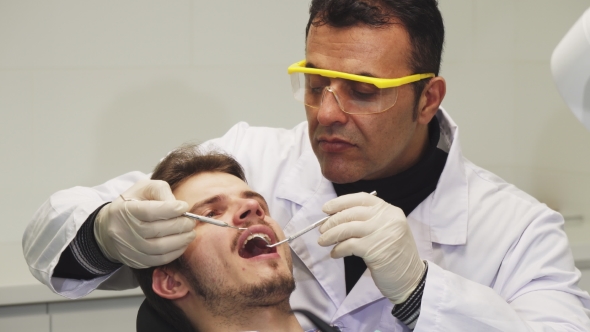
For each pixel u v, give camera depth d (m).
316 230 1.66
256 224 1.46
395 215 1.40
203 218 1.36
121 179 1.78
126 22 2.46
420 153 1.64
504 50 2.80
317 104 1.47
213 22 2.53
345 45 1.39
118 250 1.41
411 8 1.43
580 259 2.42
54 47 2.42
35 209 2.48
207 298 1.43
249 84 2.60
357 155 1.45
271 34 2.59
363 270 1.65
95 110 2.48
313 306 1.65
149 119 2.53
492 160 2.85
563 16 2.67
